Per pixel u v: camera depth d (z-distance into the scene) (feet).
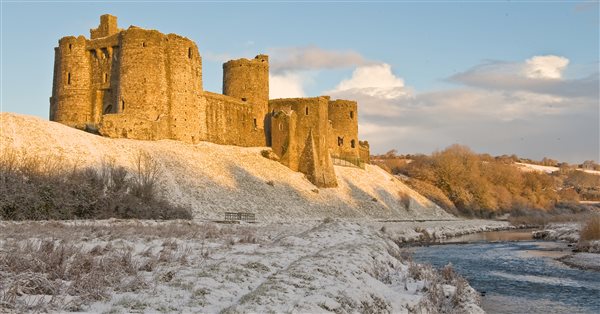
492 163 416.46
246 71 260.01
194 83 221.46
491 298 75.66
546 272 100.99
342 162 287.69
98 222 114.21
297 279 45.19
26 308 35.94
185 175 186.70
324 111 257.14
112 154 178.29
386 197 268.00
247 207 185.16
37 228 88.33
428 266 76.59
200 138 225.35
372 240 89.76
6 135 163.43
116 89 210.18
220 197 183.83
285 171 239.71
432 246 156.66
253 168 224.12
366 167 301.43
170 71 211.82
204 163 204.13
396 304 47.29
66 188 130.62
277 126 251.80
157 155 191.11
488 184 359.66
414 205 280.10
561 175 610.24
